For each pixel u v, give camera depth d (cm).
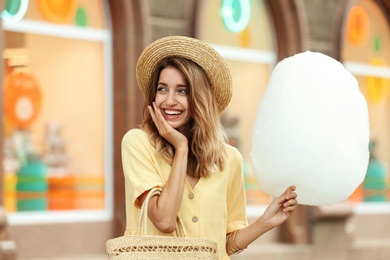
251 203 1461
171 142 407
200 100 417
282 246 1456
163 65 421
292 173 401
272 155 402
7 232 1112
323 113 393
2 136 1125
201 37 1384
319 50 1548
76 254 1222
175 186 397
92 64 1257
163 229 396
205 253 389
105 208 1262
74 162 1232
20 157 1177
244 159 1467
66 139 1225
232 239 437
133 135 419
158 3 1298
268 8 1504
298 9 1502
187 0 1341
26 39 1186
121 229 1252
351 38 1667
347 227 1556
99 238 1248
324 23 1560
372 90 1717
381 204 1722
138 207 409
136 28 1274
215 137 420
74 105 1235
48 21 1212
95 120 1259
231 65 1452
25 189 1179
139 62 428
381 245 1636
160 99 418
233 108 1453
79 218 1230
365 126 405
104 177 1262
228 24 1445
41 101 1200
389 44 1742
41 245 1186
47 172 1202
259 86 1491
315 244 1491
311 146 393
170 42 420
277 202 418
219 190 420
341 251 1539
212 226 417
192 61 420
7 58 1164
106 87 1270
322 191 405
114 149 1266
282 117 397
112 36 1275
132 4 1270
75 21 1242
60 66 1223
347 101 398
